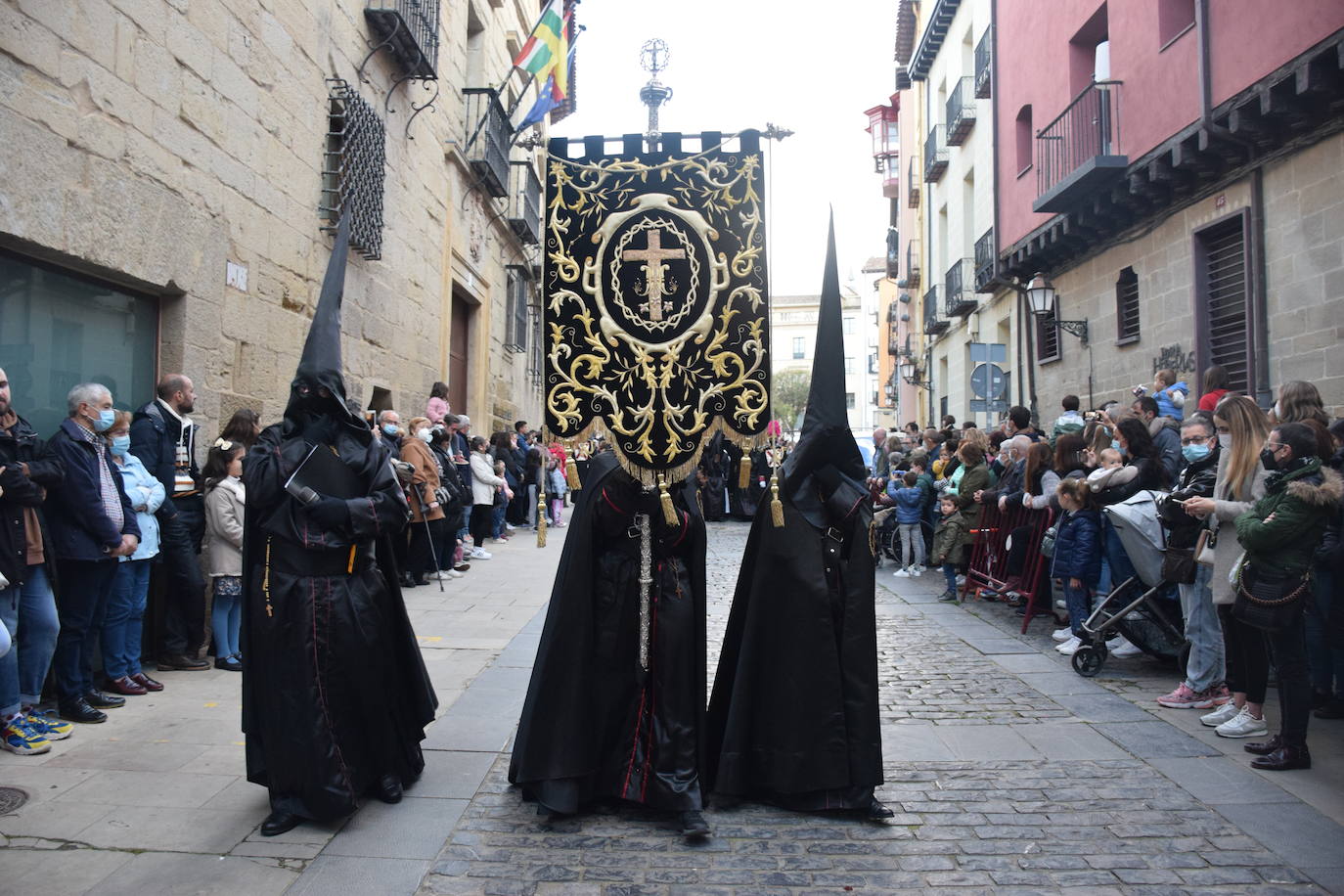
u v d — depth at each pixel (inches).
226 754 172.4
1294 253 340.2
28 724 175.6
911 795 159.9
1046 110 556.7
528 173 751.1
